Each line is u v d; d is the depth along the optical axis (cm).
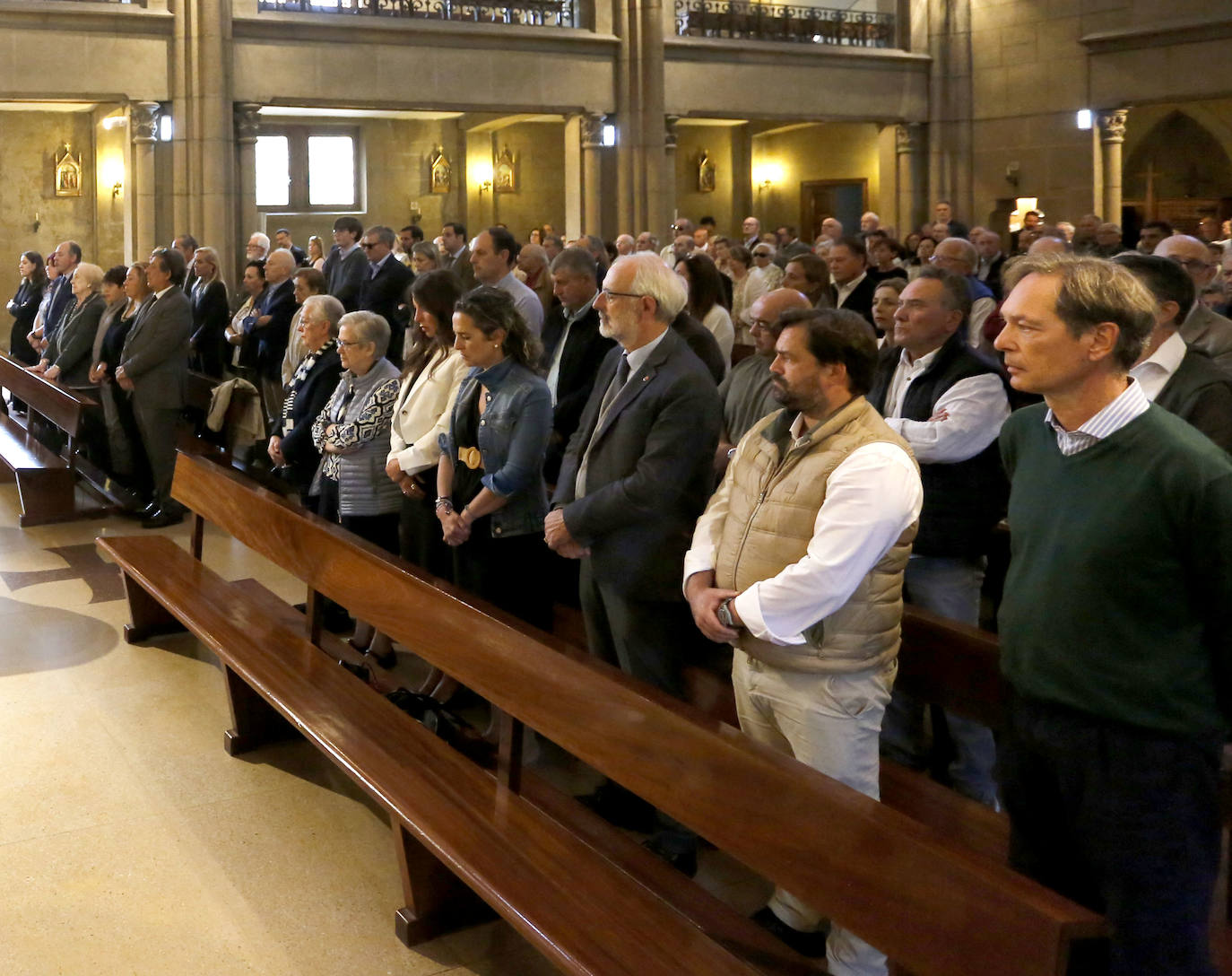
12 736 444
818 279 575
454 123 2091
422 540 482
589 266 516
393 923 326
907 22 1925
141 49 1473
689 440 342
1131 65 1748
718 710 377
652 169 1742
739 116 1811
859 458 269
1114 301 211
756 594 271
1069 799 221
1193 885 212
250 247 1068
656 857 309
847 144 2145
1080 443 221
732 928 282
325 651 454
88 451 916
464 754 378
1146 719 211
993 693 312
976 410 366
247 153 1536
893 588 283
